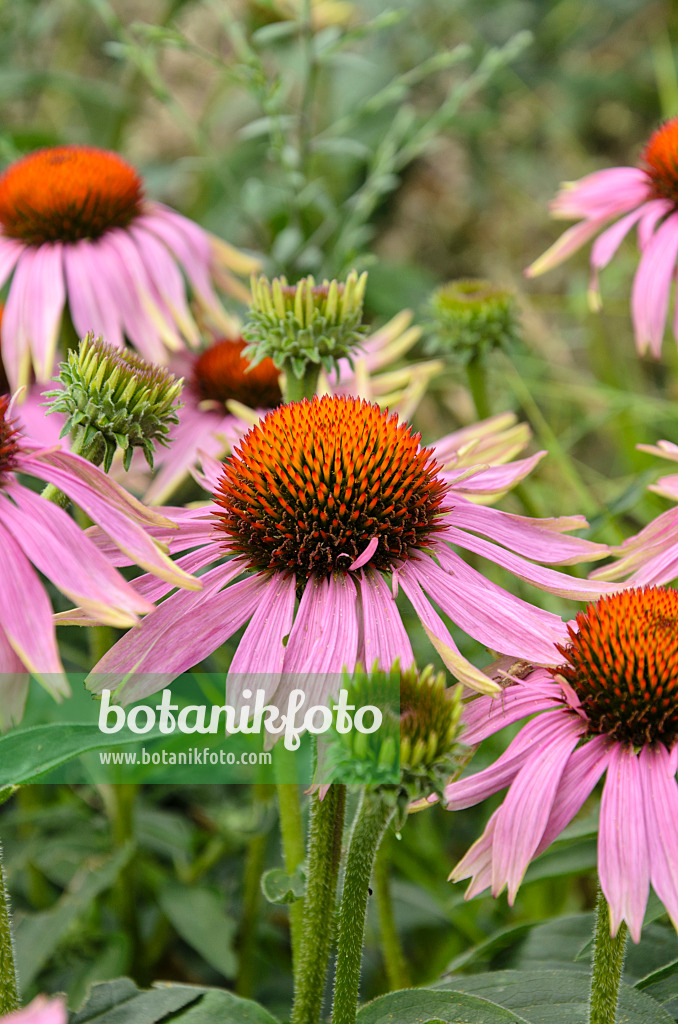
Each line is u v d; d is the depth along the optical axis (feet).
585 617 1.35
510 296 1.76
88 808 1.74
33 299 1.65
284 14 1.92
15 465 1.29
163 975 1.74
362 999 1.69
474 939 1.68
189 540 1.35
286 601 1.32
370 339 1.71
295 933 1.45
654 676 1.32
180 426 1.66
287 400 1.48
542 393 2.18
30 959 1.57
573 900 1.83
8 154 1.84
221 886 1.74
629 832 1.28
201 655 1.31
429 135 1.92
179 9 2.15
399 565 1.34
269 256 1.99
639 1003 1.34
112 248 1.69
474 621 1.33
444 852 1.82
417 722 1.19
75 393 1.34
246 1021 1.33
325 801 1.32
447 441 1.52
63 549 1.28
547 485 2.09
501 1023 1.31
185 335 1.70
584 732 1.33
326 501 1.33
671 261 1.66
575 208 1.75
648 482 1.65
